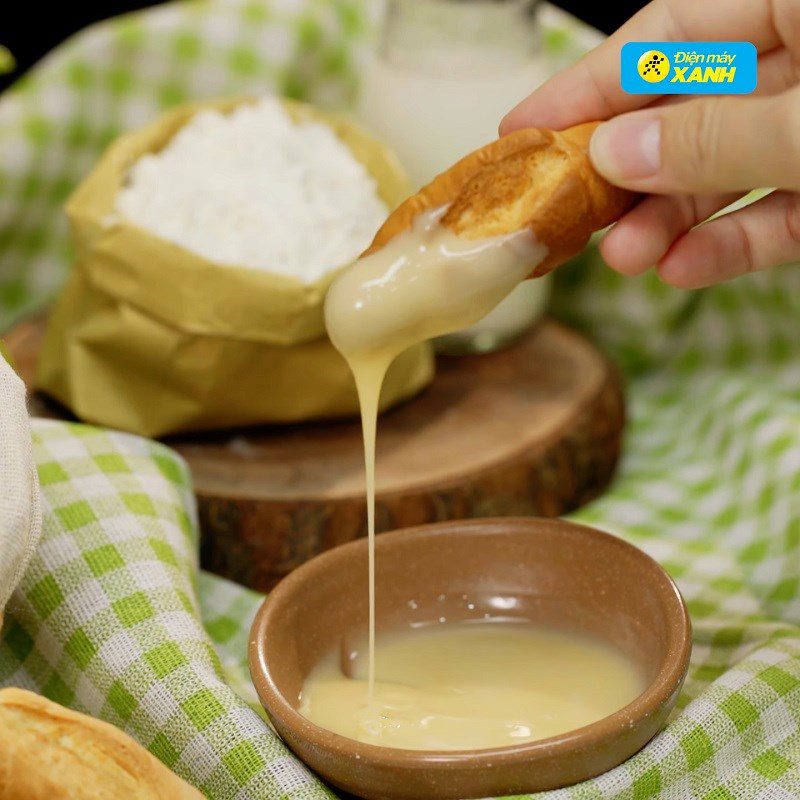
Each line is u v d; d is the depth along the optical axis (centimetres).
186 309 69
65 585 58
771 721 56
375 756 52
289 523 68
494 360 78
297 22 84
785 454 71
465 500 69
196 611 59
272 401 71
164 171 74
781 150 53
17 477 53
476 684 57
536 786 52
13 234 82
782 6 57
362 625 59
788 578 66
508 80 77
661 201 60
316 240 71
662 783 54
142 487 62
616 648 58
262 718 57
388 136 79
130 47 82
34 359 77
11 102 81
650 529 72
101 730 50
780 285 81
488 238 55
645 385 84
